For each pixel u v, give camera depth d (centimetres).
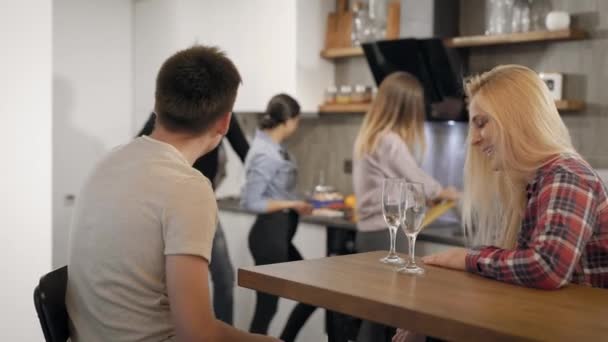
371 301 120
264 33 419
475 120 159
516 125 151
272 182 344
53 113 434
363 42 394
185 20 443
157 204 129
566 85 337
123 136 472
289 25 405
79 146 448
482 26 366
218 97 142
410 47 342
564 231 134
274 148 344
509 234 160
